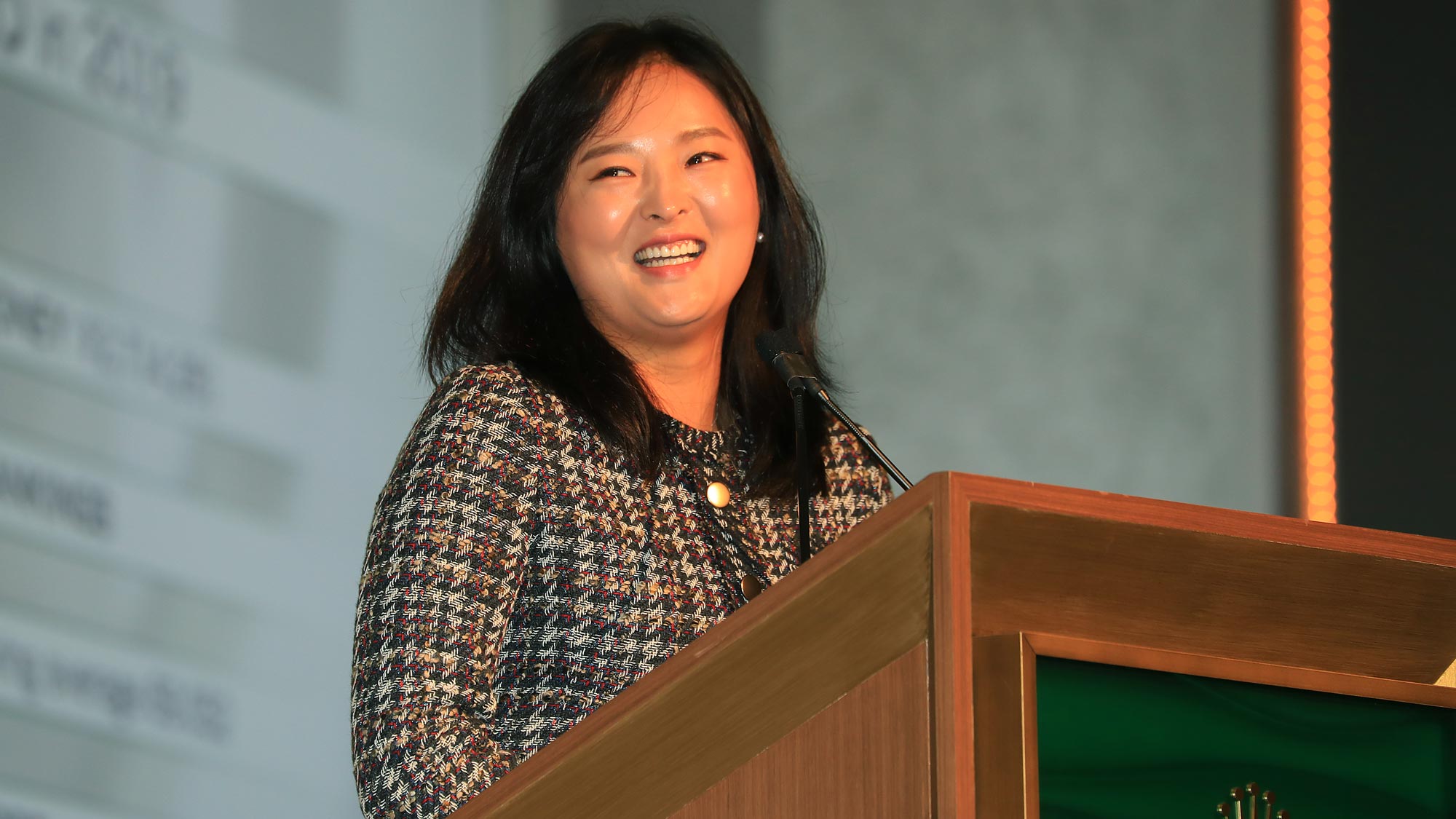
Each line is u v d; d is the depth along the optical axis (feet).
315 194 36.88
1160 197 46.11
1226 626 11.97
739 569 18.37
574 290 19.85
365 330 37.09
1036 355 45.09
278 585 35.53
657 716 11.63
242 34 36.42
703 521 18.47
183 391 35.04
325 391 36.52
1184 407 45.34
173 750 34.04
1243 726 11.39
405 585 15.90
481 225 20.29
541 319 19.40
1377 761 11.84
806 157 44.50
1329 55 46.52
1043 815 10.58
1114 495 11.37
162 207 35.27
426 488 16.60
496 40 39.24
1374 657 12.57
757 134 20.94
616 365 18.88
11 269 33.65
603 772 11.82
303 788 35.24
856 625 10.71
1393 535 12.55
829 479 20.47
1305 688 11.59
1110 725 10.93
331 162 37.11
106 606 33.76
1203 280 45.88
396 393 37.22
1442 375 45.37
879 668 10.56
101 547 33.86
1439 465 45.11
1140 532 11.41
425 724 14.98
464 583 16.07
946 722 10.05
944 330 44.75
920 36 45.65
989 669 10.50
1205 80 46.57
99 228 34.60
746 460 19.89
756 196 20.11
